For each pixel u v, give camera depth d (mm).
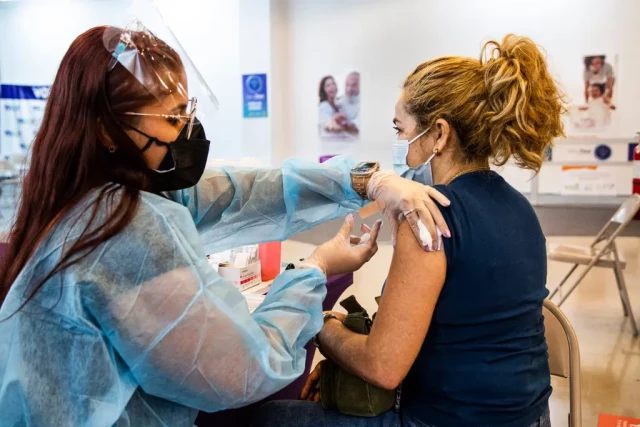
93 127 932
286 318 1104
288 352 1083
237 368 968
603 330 3455
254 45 5430
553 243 4082
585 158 4988
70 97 931
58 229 906
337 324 1289
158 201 960
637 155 4270
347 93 5430
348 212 1530
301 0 5395
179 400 980
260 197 1467
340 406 1227
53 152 933
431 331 1139
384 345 1093
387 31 5254
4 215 1098
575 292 4059
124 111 942
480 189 1162
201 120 1121
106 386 903
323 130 5559
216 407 1006
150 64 953
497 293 1103
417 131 1234
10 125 5863
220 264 1893
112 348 919
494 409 1107
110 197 910
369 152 5496
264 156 5570
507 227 1136
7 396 921
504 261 1104
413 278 1076
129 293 880
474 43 5082
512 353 1127
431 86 1189
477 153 1196
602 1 4730
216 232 1498
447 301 1106
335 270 1359
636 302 3859
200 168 1074
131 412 967
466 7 5039
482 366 1110
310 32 5426
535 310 1170
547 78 1194
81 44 947
